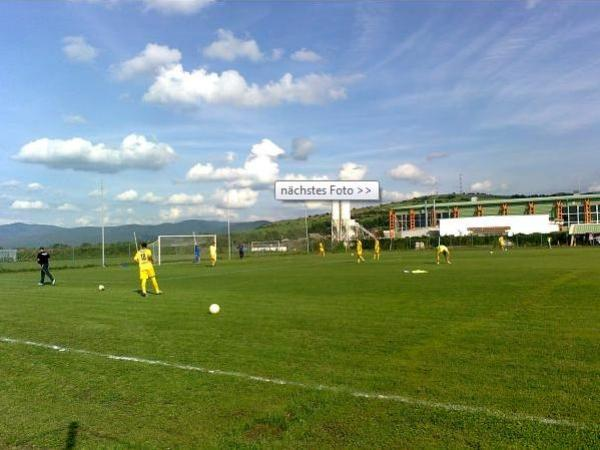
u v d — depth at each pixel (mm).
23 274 36125
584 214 96500
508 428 5234
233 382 7160
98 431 5680
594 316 11375
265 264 40906
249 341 9719
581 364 7445
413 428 5348
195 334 10617
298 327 10953
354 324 11102
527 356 7953
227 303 15406
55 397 6867
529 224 86562
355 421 5602
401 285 19328
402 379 6961
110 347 9688
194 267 39062
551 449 4754
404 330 10258
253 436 5359
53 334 11203
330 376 7234
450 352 8328
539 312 12055
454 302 14133
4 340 10688
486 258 40219
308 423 5613
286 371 7590
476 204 103750
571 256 40062
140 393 6867
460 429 5270
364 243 79250
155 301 16656
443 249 35281
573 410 5652
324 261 43625
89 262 55094
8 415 6246
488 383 6664
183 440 5352
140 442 5336
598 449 4711
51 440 5484
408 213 109750
